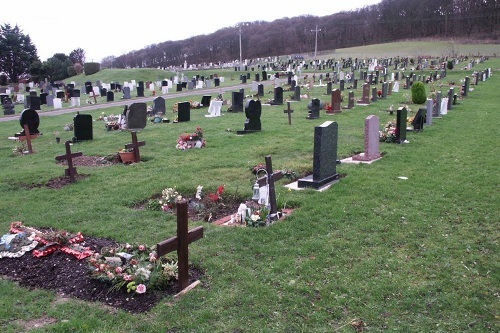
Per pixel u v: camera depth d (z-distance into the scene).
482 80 42.31
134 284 5.79
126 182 11.55
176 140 17.39
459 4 129.75
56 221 8.79
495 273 6.14
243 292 5.77
